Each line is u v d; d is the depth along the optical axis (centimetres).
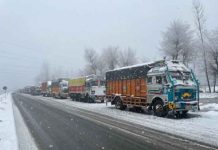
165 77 2150
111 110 2809
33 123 1914
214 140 1216
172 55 5522
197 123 1744
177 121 1862
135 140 1259
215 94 4872
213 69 5422
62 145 1180
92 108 3127
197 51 5462
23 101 5019
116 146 1144
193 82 2158
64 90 5944
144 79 2417
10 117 2306
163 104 2164
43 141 1272
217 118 1956
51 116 2355
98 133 1469
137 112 2583
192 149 1060
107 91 3119
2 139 1316
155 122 1841
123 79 2773
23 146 1164
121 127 1659
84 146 1153
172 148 1085
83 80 4491
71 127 1702
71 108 3203
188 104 2078
